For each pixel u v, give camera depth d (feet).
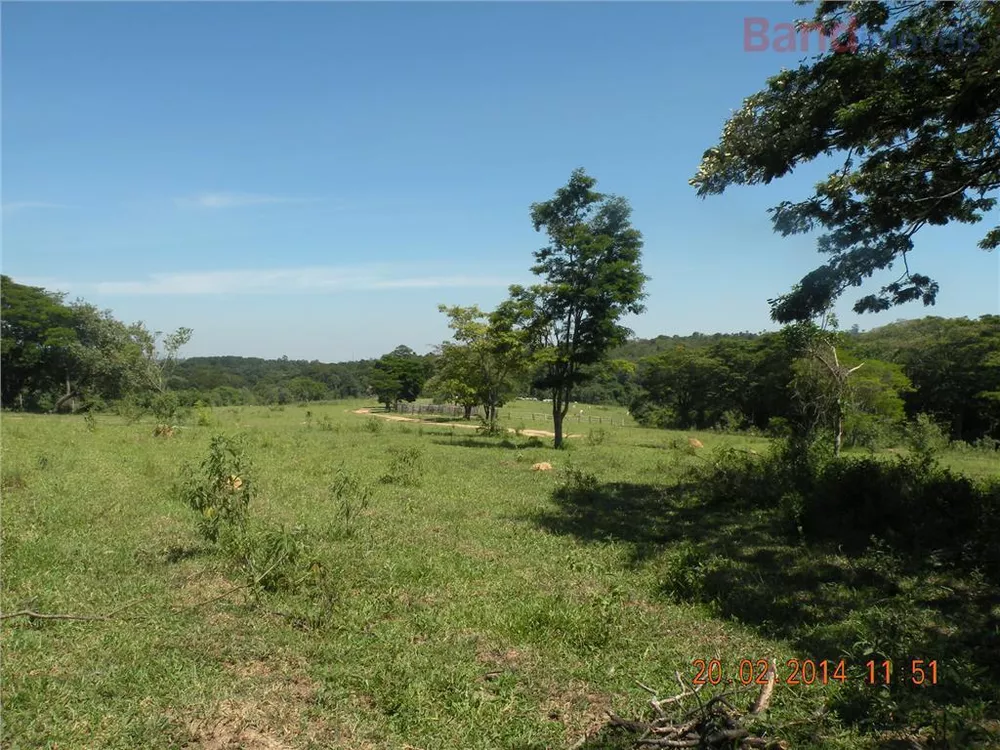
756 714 13.76
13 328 160.35
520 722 14.12
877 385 94.27
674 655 18.15
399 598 22.03
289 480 45.75
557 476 54.70
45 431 77.36
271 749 12.83
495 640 18.69
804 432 63.36
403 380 247.50
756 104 34.68
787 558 28.78
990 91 28.25
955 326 147.13
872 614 20.26
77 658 16.42
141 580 22.59
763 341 171.42
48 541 26.58
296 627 19.19
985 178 32.94
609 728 13.71
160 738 12.94
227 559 24.41
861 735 13.78
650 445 100.42
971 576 24.71
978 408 138.00
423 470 53.26
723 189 37.70
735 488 42.83
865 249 37.06
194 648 17.24
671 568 24.85
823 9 31.53
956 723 13.51
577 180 82.02
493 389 109.60
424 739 13.35
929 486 34.76
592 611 20.43
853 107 29.25
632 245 83.41
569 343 85.76
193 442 69.77
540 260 85.05
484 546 29.76
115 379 159.22
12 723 13.17
